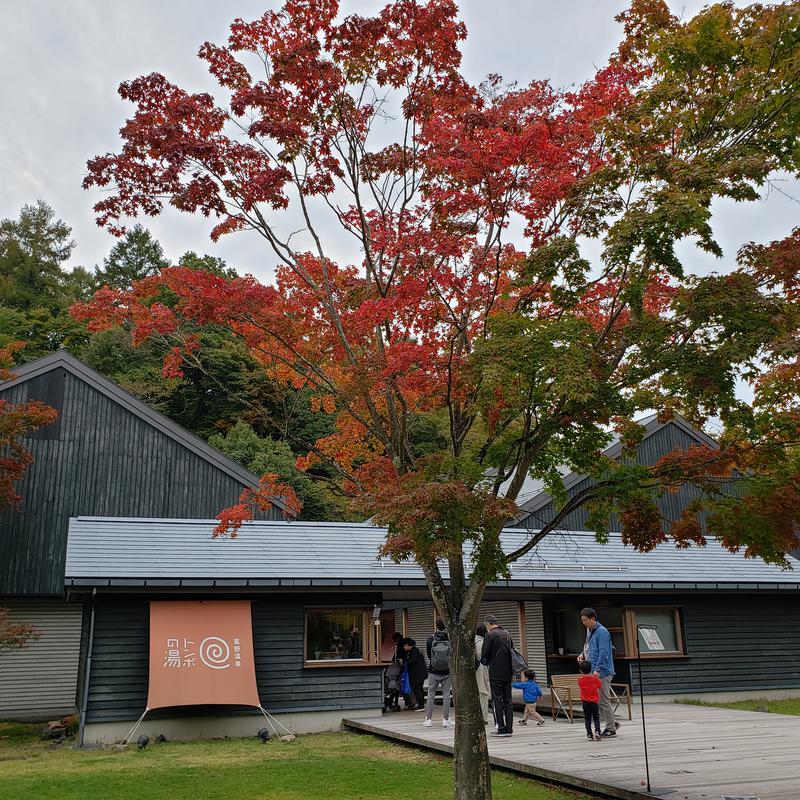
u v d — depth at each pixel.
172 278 8.62
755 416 7.13
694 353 6.77
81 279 51.28
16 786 8.91
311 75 8.16
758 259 7.05
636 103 7.89
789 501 7.02
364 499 7.01
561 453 8.40
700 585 17.20
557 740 10.94
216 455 21.02
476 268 8.53
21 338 38.72
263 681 14.09
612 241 6.77
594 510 8.65
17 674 18.61
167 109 7.91
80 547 14.29
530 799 7.98
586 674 11.36
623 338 7.44
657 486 8.00
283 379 9.91
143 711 13.20
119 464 20.03
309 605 14.79
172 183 7.96
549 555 17.45
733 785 7.60
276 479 9.50
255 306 8.62
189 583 13.52
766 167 6.52
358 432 9.53
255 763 10.53
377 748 11.79
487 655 11.59
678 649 17.42
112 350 36.34
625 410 7.30
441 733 11.88
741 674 17.73
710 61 7.70
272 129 7.87
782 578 18.44
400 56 8.55
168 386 32.84
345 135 8.70
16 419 15.40
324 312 9.05
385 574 14.98
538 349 6.63
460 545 6.38
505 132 7.81
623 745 10.35
